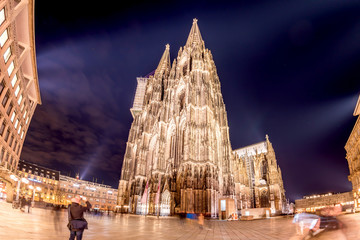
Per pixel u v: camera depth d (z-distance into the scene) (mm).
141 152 83688
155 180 67438
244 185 93250
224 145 77312
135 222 29000
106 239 11648
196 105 69562
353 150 52906
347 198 93812
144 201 60219
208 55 96812
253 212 53969
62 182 121875
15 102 42719
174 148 70688
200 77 76500
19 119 47812
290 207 115938
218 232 19453
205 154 59719
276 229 21453
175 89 83750
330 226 7379
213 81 92000
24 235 10305
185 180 56125
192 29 107688
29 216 22391
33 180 104312
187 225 27453
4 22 29141
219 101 87875
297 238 9883
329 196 104812
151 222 30875
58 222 15133
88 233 13945
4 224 13320
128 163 95438
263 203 94938
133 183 80438
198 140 62875
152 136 85188
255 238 14648
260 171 102812
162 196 63062
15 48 35656
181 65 90312
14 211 26484
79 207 8117
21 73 41875
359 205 48188
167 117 81500
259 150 114188
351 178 54094
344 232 7219
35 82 51594
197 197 54406
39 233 11469
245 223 33812
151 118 91500
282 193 100875
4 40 31453
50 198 107312
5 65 33906
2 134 38719
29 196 96625
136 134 101375
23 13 34125
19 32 38062
